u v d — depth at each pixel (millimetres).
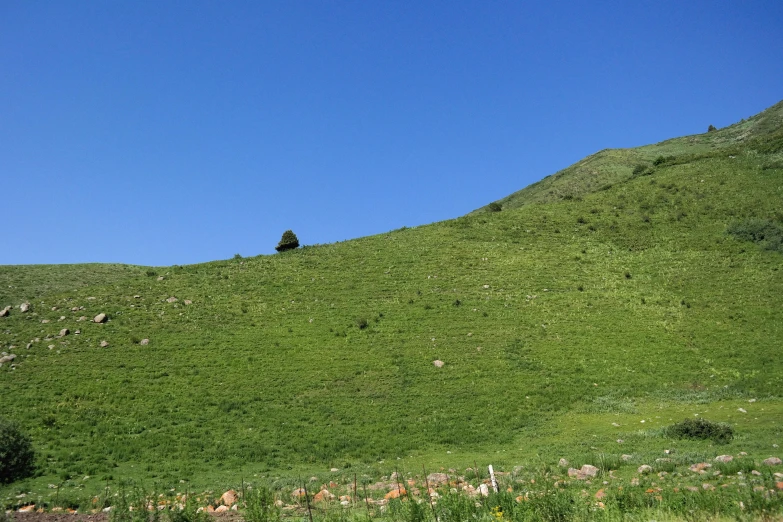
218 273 58250
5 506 18641
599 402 35156
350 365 40125
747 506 11930
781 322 43594
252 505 15195
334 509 17047
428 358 41031
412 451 29547
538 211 73750
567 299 50031
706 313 46531
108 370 38156
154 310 48562
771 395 34250
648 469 18875
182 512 14445
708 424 26281
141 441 29797
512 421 32875
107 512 16938
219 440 30531
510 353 41594
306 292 52719
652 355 40875
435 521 13172
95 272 79938
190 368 39000
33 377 36750
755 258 54969
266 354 41500
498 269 56469
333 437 31234
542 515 12625
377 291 52312
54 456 27156
